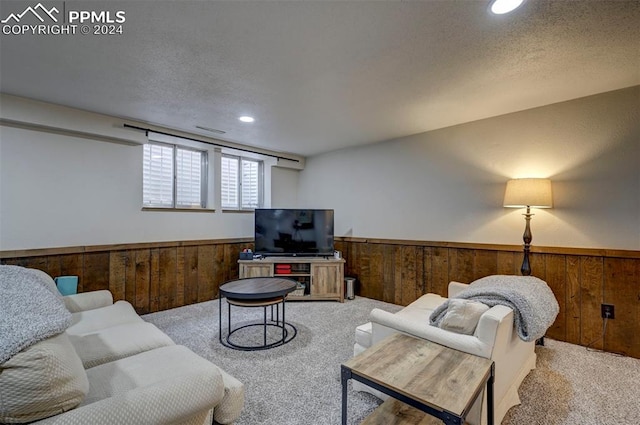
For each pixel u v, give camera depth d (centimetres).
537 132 303
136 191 361
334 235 493
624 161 262
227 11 160
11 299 126
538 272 302
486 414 157
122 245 345
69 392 103
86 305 239
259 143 449
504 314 167
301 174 551
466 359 158
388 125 361
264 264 420
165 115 327
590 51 200
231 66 219
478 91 263
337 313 370
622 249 263
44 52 200
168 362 157
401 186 412
